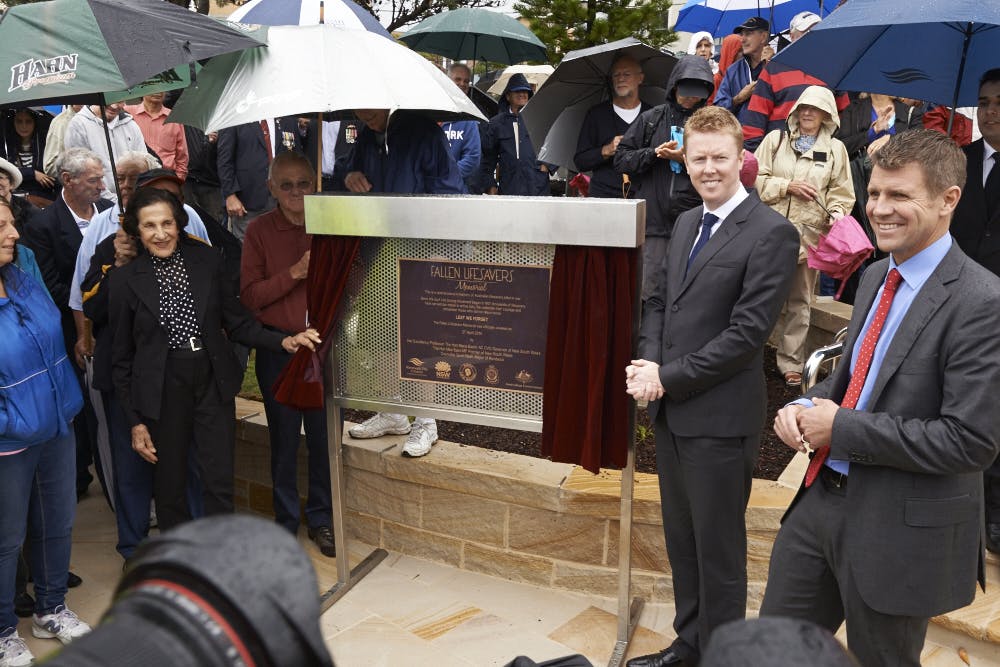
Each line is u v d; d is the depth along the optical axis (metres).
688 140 2.47
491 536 3.55
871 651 1.98
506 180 6.95
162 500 3.25
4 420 2.72
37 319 2.87
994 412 1.72
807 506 2.08
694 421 2.51
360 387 3.24
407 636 3.16
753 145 5.07
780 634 0.41
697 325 2.49
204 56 2.73
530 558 3.49
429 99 2.91
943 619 2.92
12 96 2.61
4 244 2.74
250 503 4.24
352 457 3.82
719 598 2.62
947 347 1.78
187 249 3.20
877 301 2.02
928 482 1.84
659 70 5.05
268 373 3.58
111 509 4.33
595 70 5.04
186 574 0.40
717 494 2.54
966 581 1.90
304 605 0.41
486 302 2.95
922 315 1.83
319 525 3.85
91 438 3.98
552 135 5.31
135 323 3.10
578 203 2.62
